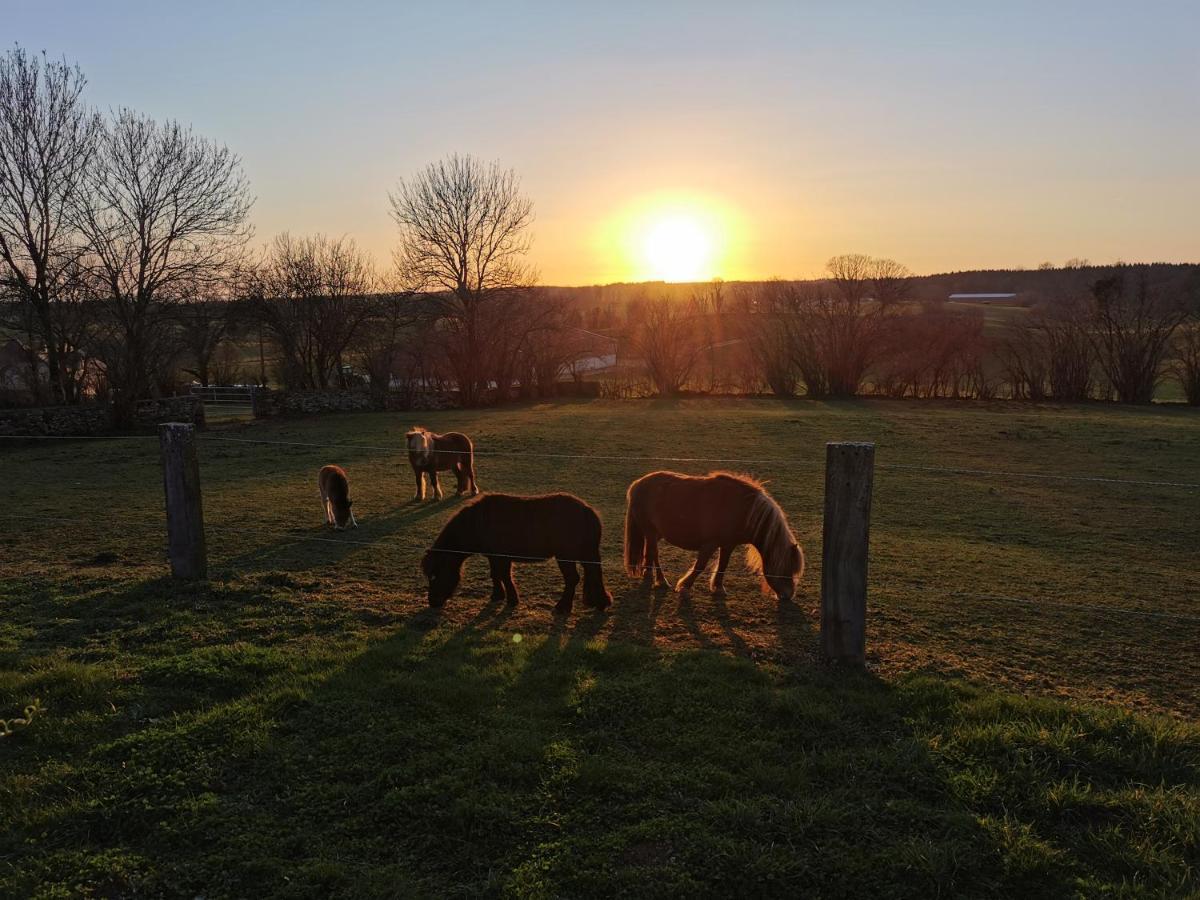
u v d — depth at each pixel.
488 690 4.62
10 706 4.33
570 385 36.91
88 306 24.81
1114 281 40.25
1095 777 3.73
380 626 6.08
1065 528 10.85
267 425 25.59
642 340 38.25
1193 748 4.01
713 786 3.62
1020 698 4.56
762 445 19.77
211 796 3.51
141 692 4.55
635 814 3.41
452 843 3.22
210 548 9.00
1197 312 33.97
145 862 3.12
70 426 22.33
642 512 7.57
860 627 5.04
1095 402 33.16
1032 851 3.13
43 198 23.59
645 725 4.21
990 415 27.67
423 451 12.41
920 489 13.72
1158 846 3.20
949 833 3.27
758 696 4.53
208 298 29.06
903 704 4.50
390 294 36.41
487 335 34.47
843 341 36.72
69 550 8.91
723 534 7.16
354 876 3.03
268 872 3.05
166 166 25.69
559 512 6.55
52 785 3.61
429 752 3.88
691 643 5.91
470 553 6.61
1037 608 7.11
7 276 23.48
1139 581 8.20
